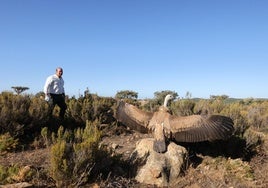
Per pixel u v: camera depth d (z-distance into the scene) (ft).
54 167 20.74
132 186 22.49
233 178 23.22
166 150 24.06
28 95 38.06
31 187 20.18
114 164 24.58
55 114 35.47
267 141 30.60
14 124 30.71
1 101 33.09
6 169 22.65
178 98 36.17
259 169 25.27
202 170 24.22
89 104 37.22
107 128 35.35
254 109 46.29
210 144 27.30
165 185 23.08
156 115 24.90
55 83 35.32
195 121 23.56
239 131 28.66
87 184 21.75
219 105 35.04
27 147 29.48
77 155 21.81
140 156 24.35
